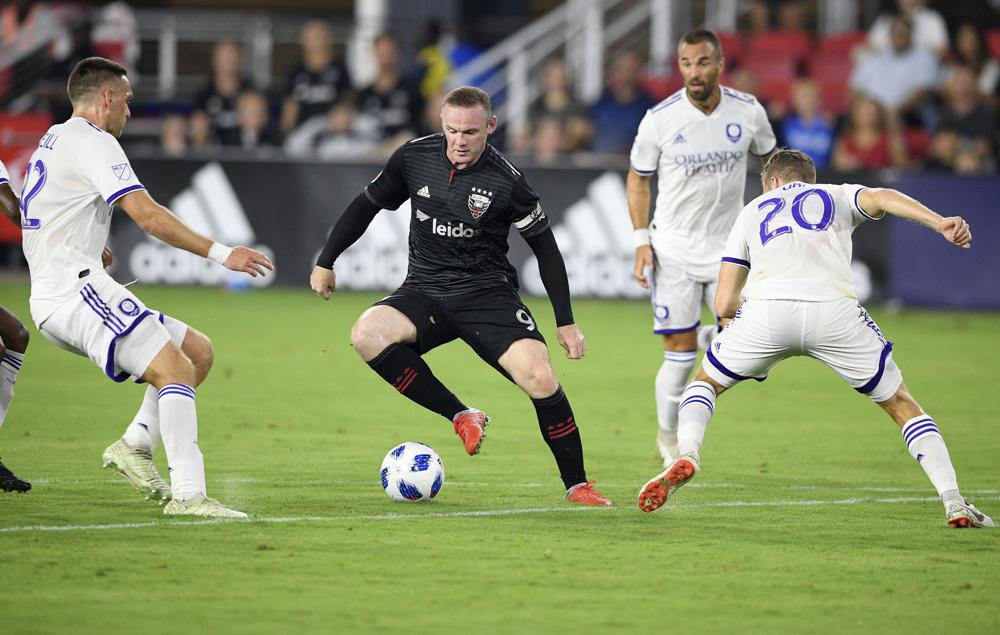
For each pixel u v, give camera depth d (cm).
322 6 9762
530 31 7706
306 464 2733
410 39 7994
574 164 6366
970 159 6556
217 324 5372
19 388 3794
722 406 3781
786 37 7775
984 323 5884
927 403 3797
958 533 2125
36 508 2206
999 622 1619
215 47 8619
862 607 1680
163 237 2130
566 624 1586
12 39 7806
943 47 7375
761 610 1658
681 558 1928
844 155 6706
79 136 2172
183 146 7025
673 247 2930
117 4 7906
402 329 2373
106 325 2144
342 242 2447
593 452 2989
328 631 1546
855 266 6291
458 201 2341
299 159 6506
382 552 1933
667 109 2928
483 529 2109
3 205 2306
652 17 8088
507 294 2386
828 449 3059
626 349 4991
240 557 1883
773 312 2211
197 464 2172
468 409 2377
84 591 1695
